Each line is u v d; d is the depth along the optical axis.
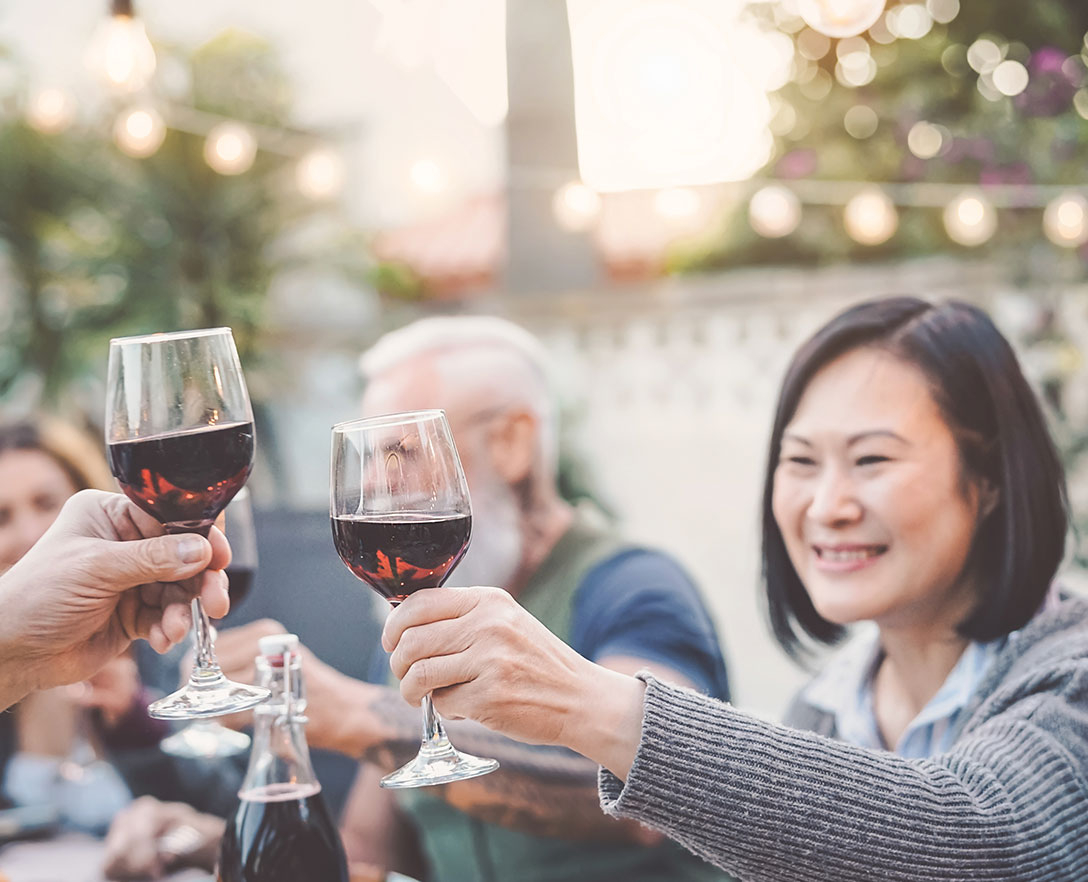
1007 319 5.48
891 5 5.78
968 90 5.68
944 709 1.53
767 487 1.69
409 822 2.42
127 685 2.46
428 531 1.09
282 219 7.15
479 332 2.39
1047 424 1.51
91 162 6.94
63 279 6.95
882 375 1.49
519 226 7.19
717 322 6.41
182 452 1.16
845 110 5.86
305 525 2.97
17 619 1.22
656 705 1.14
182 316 6.89
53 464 2.71
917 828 1.15
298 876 1.28
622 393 6.59
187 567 1.21
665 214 4.06
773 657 5.69
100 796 2.36
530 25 6.80
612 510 2.99
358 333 7.39
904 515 1.48
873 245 6.02
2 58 6.79
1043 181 5.28
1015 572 1.47
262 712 1.32
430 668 1.10
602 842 2.09
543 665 1.12
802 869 1.14
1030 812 1.19
